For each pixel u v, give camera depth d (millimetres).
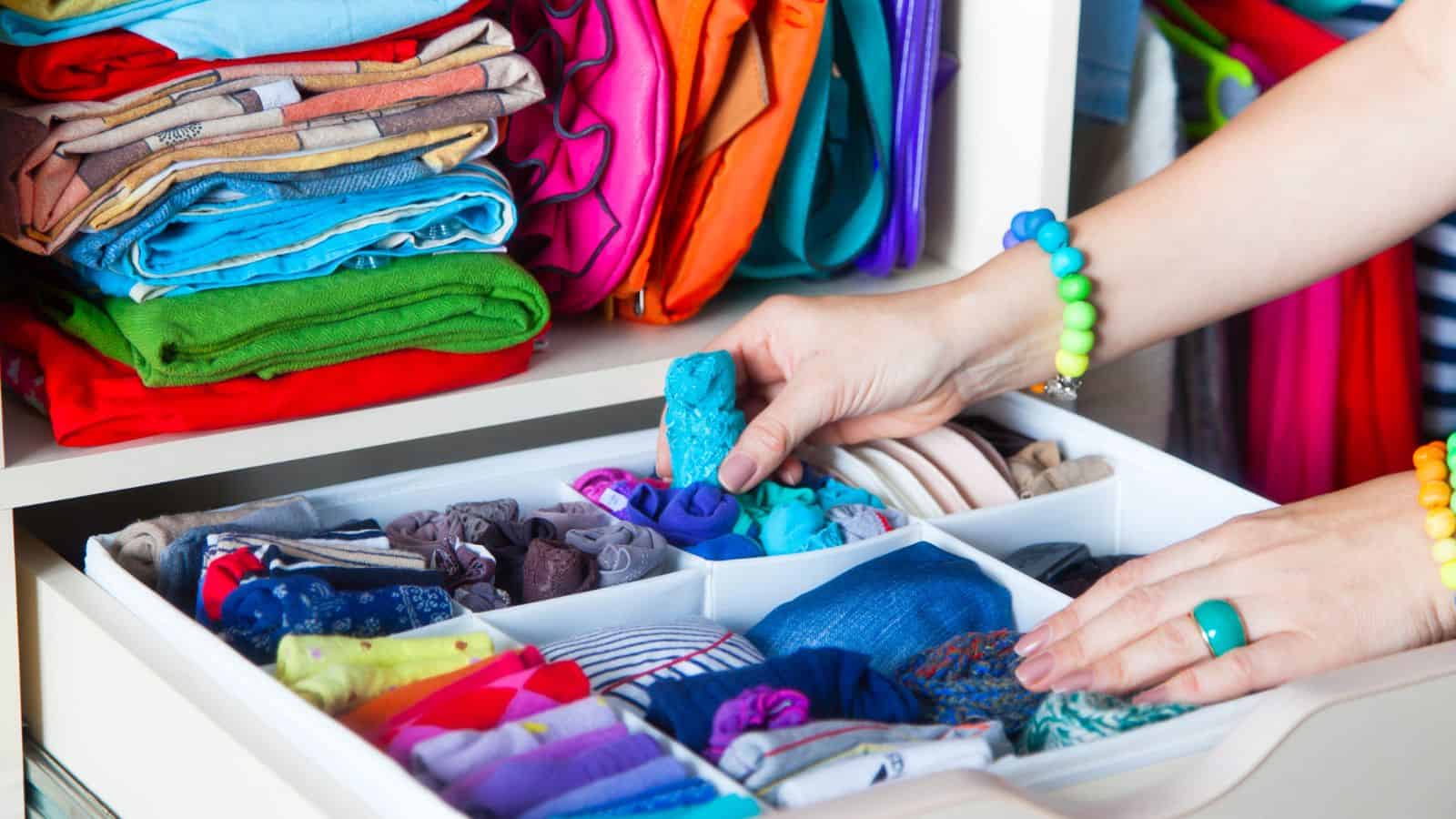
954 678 802
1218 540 761
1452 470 724
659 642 794
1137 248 962
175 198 874
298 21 881
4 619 876
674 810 588
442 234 980
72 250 876
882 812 526
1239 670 692
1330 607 713
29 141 848
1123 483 1055
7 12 825
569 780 609
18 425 924
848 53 1161
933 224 1306
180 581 842
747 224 1093
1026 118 1187
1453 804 670
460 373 987
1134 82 1316
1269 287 952
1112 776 625
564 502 1013
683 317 1143
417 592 818
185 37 854
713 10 1009
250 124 880
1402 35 884
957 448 1062
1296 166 915
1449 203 891
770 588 908
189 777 722
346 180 921
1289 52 1389
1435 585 715
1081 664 725
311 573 823
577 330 1132
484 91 967
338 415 953
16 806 915
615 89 1024
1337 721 613
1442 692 641
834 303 1011
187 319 877
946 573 887
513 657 716
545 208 1082
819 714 726
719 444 986
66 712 871
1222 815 600
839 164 1206
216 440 911
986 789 544
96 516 1139
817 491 1010
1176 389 1426
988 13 1206
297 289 918
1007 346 1012
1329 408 1343
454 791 598
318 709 646
